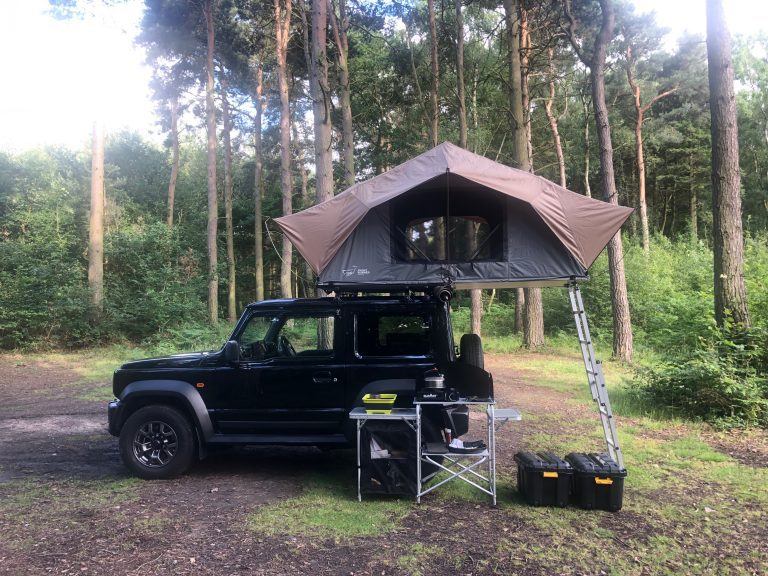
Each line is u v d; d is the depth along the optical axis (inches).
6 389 437.4
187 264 877.8
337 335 214.1
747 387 292.4
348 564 140.3
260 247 1064.2
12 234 851.4
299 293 1450.5
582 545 151.5
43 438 286.2
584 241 212.2
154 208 1210.0
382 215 217.9
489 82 906.1
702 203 1563.7
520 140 668.7
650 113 1327.5
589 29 811.4
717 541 153.9
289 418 213.9
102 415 343.0
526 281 216.1
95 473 224.8
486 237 215.3
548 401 370.9
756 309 380.8
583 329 208.2
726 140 349.4
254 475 222.4
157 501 188.9
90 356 633.6
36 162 1056.2
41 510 179.5
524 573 135.4
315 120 443.2
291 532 160.7
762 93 1521.9
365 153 1113.4
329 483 210.8
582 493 178.4
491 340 766.5
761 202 1489.9
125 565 139.1
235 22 908.6
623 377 434.0
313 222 216.4
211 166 863.1
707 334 350.6
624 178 1550.2
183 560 142.1
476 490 199.2
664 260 880.3
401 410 193.6
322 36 442.6
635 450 247.9
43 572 134.8
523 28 762.8
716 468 222.2
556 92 1144.8
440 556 144.8
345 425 210.5
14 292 673.0
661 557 144.0
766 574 134.6
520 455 196.4
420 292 222.7
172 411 215.9
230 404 216.2
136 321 742.5
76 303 686.5
